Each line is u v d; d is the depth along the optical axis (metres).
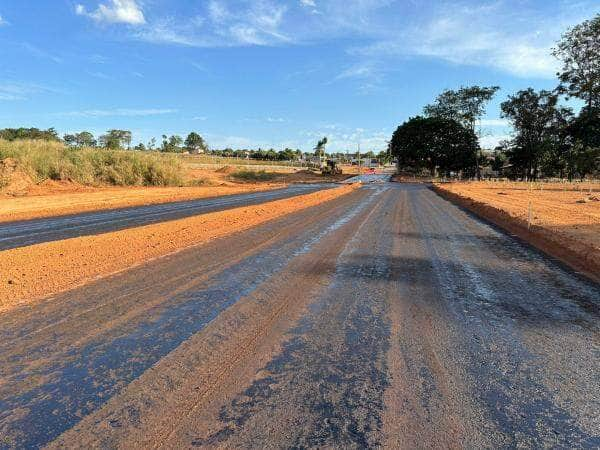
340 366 3.59
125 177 27.77
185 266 7.07
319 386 3.24
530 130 62.19
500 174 88.19
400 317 4.80
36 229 11.05
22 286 5.81
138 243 8.79
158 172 29.98
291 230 11.14
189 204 18.45
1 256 7.40
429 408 2.95
